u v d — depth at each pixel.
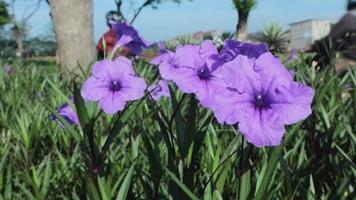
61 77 1.10
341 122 0.50
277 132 0.23
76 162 0.46
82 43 1.54
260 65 0.25
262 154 0.40
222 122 0.24
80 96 0.28
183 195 0.29
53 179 0.45
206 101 0.27
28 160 0.51
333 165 0.41
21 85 1.02
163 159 0.42
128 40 0.38
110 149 0.47
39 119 0.56
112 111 0.30
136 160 0.37
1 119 0.66
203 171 0.41
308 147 0.49
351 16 0.88
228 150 0.29
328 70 0.59
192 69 0.28
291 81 0.25
